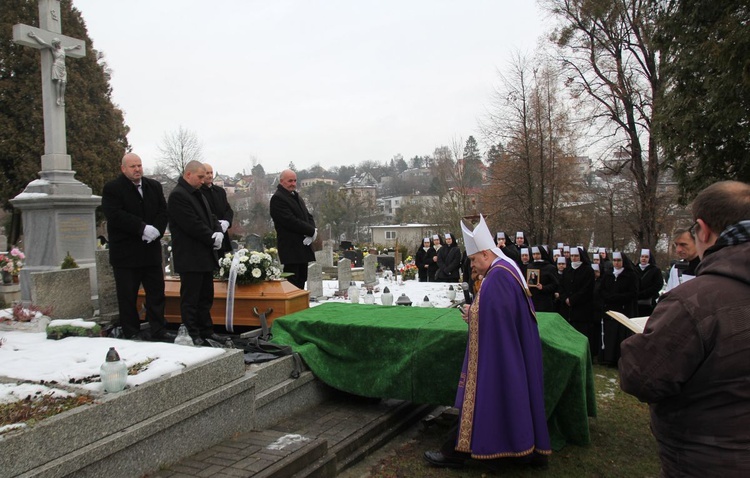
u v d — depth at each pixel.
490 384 4.17
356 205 55.00
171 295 7.05
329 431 4.97
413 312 6.26
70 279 6.43
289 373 5.32
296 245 7.96
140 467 3.49
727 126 11.50
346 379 5.53
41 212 8.28
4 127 22.69
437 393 5.15
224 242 7.54
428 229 43.28
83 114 24.41
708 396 2.12
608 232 29.09
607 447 5.14
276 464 3.71
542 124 27.70
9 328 5.35
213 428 4.13
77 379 3.81
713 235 2.30
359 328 5.54
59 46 8.38
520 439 4.06
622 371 2.33
